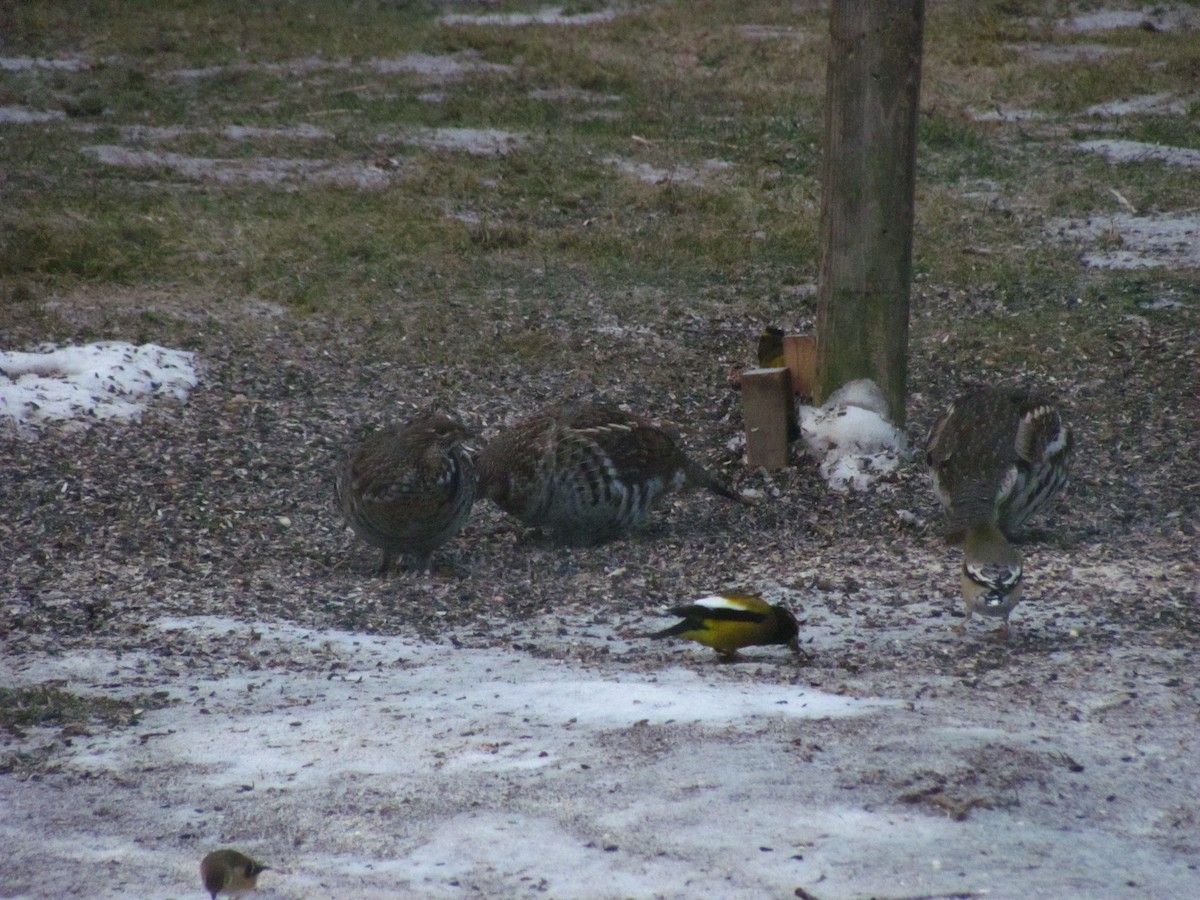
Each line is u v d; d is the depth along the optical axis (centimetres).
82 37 4012
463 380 1833
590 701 872
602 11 4547
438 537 1212
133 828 711
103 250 2269
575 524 1310
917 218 2544
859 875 629
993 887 617
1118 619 1061
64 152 2908
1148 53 3753
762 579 1209
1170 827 684
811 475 1505
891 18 1448
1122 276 2206
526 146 3008
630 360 1903
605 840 670
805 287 2233
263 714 877
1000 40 3959
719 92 3491
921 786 719
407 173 2795
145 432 1614
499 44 3966
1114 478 1471
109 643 1043
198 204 2562
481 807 712
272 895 627
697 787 723
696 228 2498
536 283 2227
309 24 4247
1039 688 890
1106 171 2856
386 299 2131
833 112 1487
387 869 651
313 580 1226
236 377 1811
